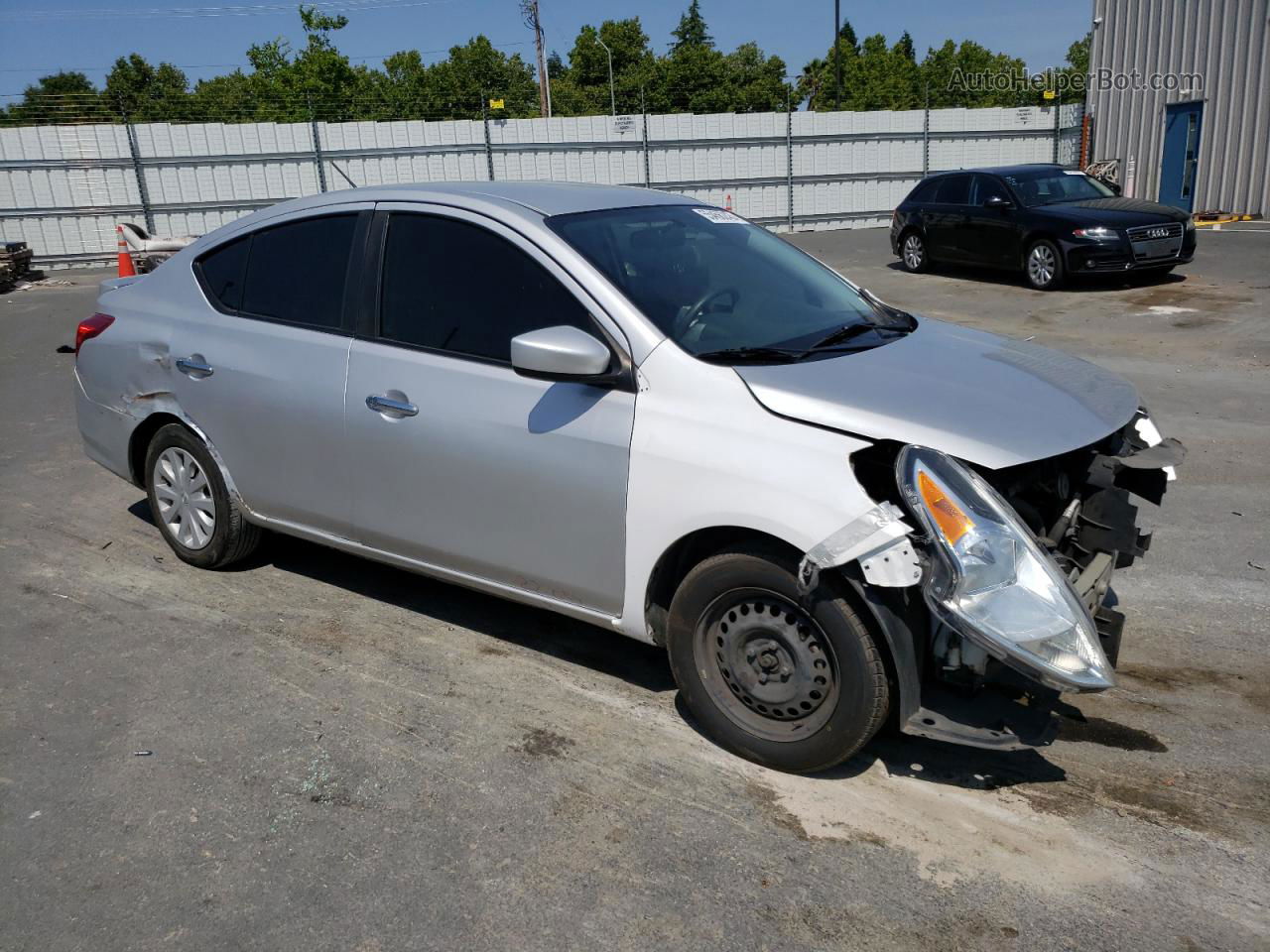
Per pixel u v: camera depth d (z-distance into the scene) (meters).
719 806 2.98
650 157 24.12
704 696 3.21
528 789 3.07
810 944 2.45
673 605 3.20
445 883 2.68
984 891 2.62
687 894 2.62
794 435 2.88
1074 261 13.07
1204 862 2.71
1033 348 3.82
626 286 3.32
